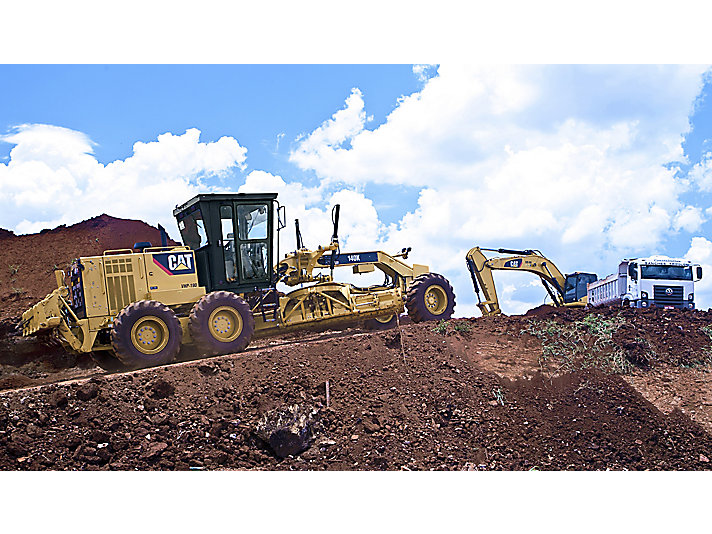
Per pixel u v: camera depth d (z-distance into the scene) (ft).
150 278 32.86
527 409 26.43
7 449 20.88
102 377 25.40
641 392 28.25
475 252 52.06
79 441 21.79
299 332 43.50
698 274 52.75
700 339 33.45
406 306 40.14
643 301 52.06
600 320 34.81
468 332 33.32
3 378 33.86
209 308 32.58
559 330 33.60
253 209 36.63
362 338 31.27
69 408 23.04
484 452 23.73
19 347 38.52
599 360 30.58
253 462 22.18
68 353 36.40
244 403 24.89
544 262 53.31
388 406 25.46
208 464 21.83
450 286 41.09
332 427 24.00
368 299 39.91
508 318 36.52
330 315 38.27
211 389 25.52
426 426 24.72
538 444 24.47
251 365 27.55
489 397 26.94
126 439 22.22
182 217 37.83
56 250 68.49
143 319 30.96
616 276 54.49
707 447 24.35
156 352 30.96
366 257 42.47
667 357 31.35
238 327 33.32
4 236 69.41
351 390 26.27
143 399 24.06
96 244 70.28
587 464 23.45
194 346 34.40
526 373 28.96
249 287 36.32
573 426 25.50
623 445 24.47
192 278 33.86
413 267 44.14
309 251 39.29
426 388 26.96
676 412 26.50
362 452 22.82
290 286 39.70
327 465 22.12
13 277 62.75
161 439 22.47
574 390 27.94
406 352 29.99
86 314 31.58
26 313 33.88
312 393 25.94
